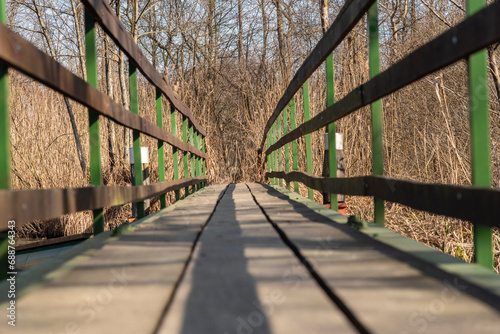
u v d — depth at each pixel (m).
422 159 6.13
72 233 6.66
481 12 1.39
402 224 5.36
